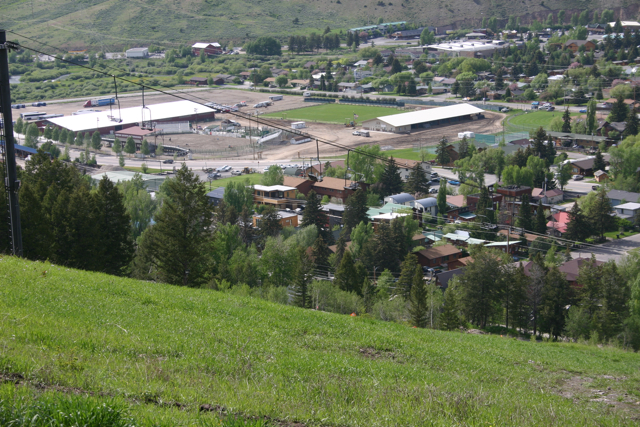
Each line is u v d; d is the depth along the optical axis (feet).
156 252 198.80
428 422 51.96
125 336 75.66
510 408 63.41
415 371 83.41
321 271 339.36
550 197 506.07
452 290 276.41
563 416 64.80
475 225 429.79
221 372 65.98
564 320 259.80
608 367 119.14
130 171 611.88
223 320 98.63
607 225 426.92
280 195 495.41
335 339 101.14
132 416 40.40
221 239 333.21
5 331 66.49
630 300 260.62
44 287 99.96
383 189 528.63
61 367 54.34
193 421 42.29
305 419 48.80
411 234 392.88
